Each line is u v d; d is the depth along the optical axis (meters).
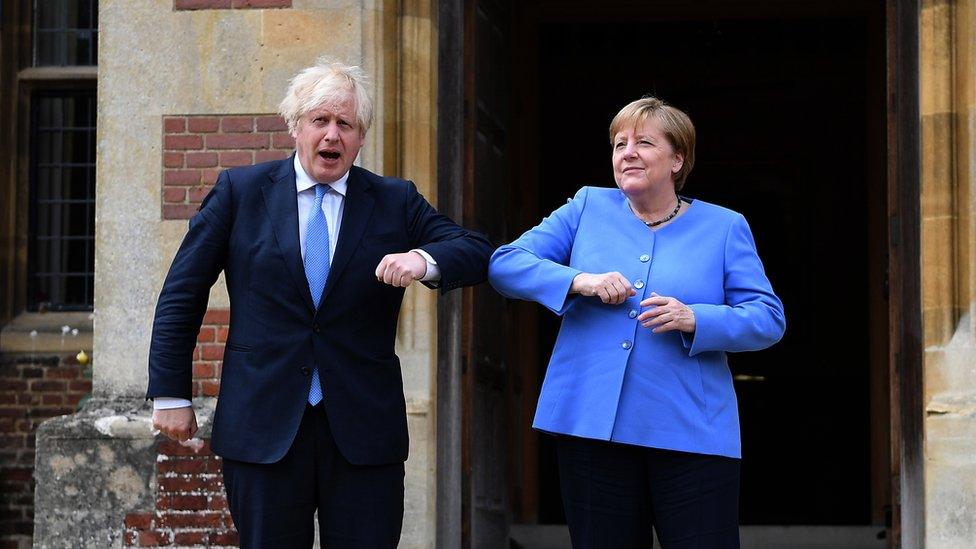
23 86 8.12
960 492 5.51
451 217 6.29
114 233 6.11
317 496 3.75
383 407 3.75
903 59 5.94
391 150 6.02
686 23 10.70
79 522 5.92
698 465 3.60
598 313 3.68
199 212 3.88
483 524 6.85
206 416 5.92
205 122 6.11
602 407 3.60
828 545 8.17
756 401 10.88
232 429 3.71
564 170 10.91
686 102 11.00
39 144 8.16
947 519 5.52
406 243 3.88
